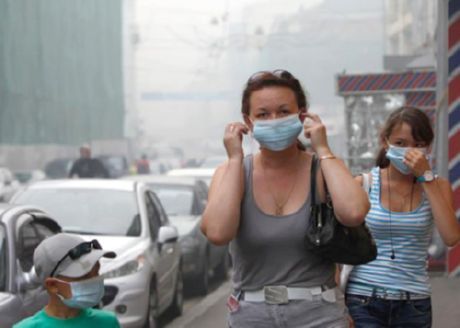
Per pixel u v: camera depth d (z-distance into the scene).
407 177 8.29
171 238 16.34
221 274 25.14
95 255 6.41
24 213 11.66
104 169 39.53
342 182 6.47
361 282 8.19
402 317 8.20
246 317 6.61
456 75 19.25
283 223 6.52
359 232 6.56
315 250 6.48
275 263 6.55
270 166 6.67
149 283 15.14
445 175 19.30
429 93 26.45
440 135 19.36
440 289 17.70
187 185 23.91
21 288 10.61
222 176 6.76
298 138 6.79
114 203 16.81
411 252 8.16
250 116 6.65
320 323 6.57
